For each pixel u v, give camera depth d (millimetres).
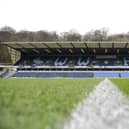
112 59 52750
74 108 4199
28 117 2744
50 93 7477
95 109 4473
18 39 87812
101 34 89125
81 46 48375
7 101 3855
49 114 3143
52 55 55062
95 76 48500
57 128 2506
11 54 60938
